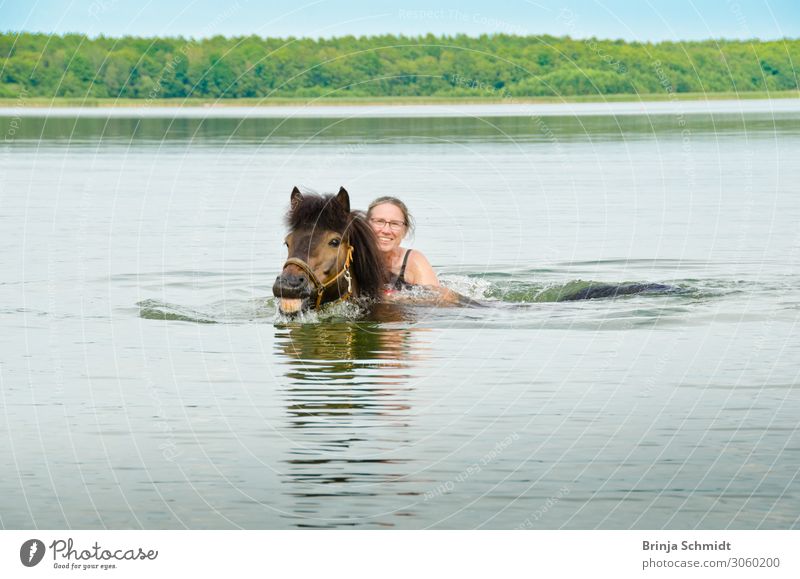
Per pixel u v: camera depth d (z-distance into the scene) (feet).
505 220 64.39
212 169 94.02
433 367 29.96
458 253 52.80
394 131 136.46
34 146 122.83
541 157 104.47
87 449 23.30
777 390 27.55
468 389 27.66
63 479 21.68
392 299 37.70
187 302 39.99
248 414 25.61
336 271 35.40
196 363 30.48
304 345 32.53
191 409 26.09
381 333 34.14
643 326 35.37
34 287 43.01
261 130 144.66
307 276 34.55
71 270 47.14
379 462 22.44
